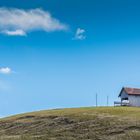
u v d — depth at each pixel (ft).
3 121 426.10
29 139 337.31
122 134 320.29
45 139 332.80
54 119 390.01
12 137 350.84
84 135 332.19
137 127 329.31
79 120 369.91
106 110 395.55
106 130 334.24
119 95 507.30
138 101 501.97
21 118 424.46
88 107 435.53
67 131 349.82
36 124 390.21
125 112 380.99
